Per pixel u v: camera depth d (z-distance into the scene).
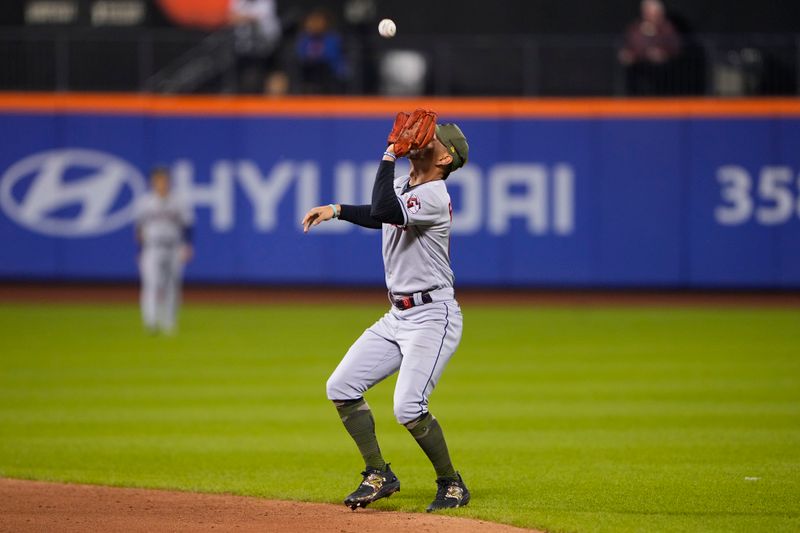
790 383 43.25
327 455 31.39
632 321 63.59
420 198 22.80
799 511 24.03
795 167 73.56
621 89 77.00
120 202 76.81
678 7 81.12
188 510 24.45
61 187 76.88
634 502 24.97
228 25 82.62
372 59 79.12
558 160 75.12
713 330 59.50
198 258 76.81
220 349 52.84
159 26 83.50
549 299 74.62
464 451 31.61
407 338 23.44
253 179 76.44
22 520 23.44
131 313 67.38
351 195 76.12
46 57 79.06
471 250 75.75
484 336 57.28
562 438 33.38
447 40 81.69
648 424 35.47
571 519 23.14
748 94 75.12
